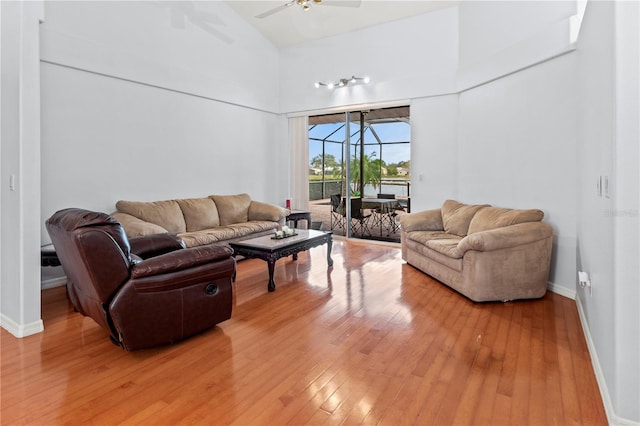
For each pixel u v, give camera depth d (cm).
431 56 539
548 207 370
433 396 196
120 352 246
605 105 194
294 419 179
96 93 419
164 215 454
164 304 245
